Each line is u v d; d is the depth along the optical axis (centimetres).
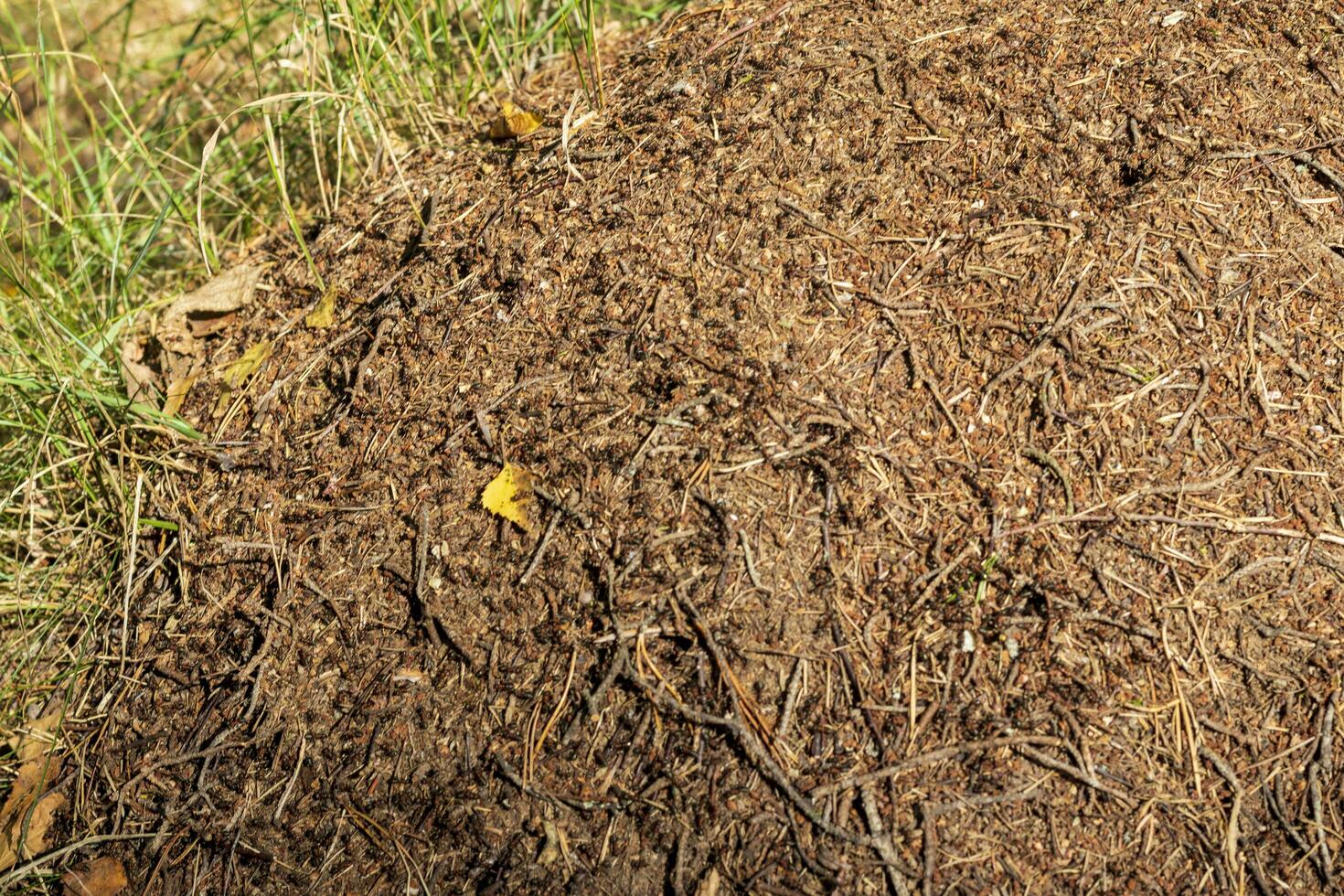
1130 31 102
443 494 96
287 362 104
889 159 99
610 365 96
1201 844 86
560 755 90
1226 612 89
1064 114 99
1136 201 97
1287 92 99
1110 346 94
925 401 93
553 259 100
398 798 91
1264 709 88
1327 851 86
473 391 98
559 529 93
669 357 95
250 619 97
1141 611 89
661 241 99
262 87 130
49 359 108
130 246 125
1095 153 98
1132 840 86
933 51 103
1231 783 87
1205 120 99
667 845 88
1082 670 88
